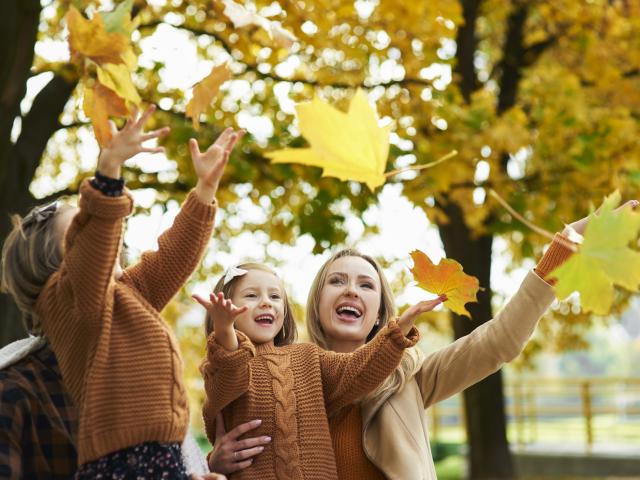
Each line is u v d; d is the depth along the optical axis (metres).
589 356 68.44
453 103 7.60
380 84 7.70
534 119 8.04
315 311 3.37
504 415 12.09
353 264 3.32
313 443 2.91
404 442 3.01
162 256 2.31
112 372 2.15
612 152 7.88
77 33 1.81
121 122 5.49
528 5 10.08
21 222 2.35
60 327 2.20
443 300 2.25
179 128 7.22
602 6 9.21
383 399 3.07
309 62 7.62
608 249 1.42
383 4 6.81
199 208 2.30
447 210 11.12
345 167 1.53
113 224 2.08
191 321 11.02
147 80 7.44
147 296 2.31
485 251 11.30
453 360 3.11
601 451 15.23
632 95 8.95
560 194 7.77
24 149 6.55
